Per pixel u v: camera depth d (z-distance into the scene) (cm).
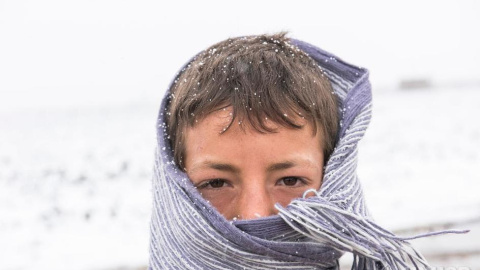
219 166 156
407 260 165
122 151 1984
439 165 1292
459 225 657
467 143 1706
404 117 2856
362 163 1397
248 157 155
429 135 1994
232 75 162
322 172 168
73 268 674
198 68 171
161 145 169
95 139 2580
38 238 832
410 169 1250
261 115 155
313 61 184
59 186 1294
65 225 902
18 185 1371
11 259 739
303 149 159
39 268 693
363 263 165
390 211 795
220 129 155
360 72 185
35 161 1922
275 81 161
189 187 155
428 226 669
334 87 189
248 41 183
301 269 154
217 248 150
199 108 158
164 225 165
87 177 1386
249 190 155
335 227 144
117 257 692
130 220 897
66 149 2227
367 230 143
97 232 838
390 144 1762
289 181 162
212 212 150
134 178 1329
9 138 3077
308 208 144
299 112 158
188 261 158
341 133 171
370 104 176
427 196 914
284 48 181
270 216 150
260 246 148
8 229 905
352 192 161
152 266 169
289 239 152
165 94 181
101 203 1074
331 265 162
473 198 861
